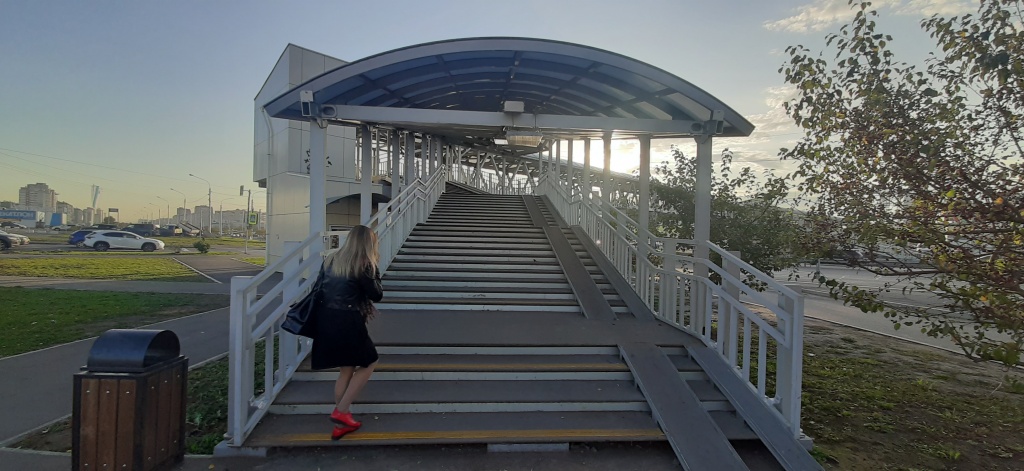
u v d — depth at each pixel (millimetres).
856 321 12008
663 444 4117
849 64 5047
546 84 8203
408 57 6023
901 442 4605
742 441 4176
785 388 4262
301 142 20031
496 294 7441
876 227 4656
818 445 4465
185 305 11508
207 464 3725
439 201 15906
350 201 21047
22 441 4293
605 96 7977
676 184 10453
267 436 3947
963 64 4469
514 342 5328
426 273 8320
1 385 5742
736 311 4988
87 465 3268
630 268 8047
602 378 4926
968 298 4176
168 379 3588
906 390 6121
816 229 5641
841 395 5844
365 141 8945
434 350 5250
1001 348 3828
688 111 6684
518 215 13828
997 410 5430
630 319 6543
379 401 4324
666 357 5109
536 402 4426
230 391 3867
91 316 9859
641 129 6535
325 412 4316
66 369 6355
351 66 5996
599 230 10547
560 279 8109
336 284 3949
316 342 3914
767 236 8781
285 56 19219
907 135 4648
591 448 4039
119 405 3279
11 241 31406
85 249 35250
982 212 4164
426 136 15609
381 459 3830
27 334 8203
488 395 4496
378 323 5988
